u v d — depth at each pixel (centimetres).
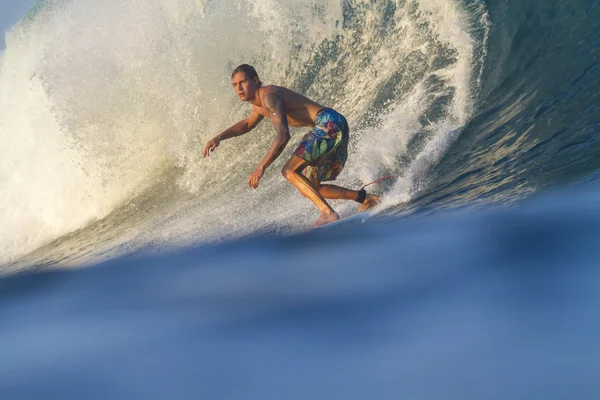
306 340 172
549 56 513
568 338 137
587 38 504
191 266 343
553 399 114
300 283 240
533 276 182
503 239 232
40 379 185
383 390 132
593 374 120
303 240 348
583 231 216
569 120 404
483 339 146
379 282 215
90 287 349
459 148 450
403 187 427
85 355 201
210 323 210
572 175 301
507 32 566
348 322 180
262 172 430
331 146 437
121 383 167
